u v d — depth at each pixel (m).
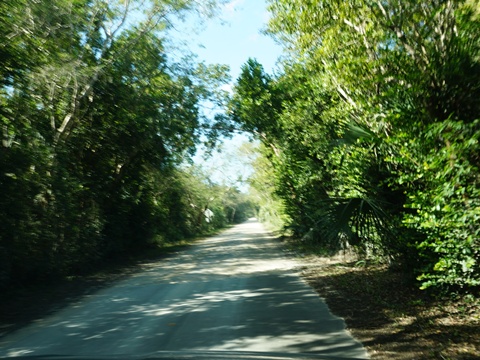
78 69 15.81
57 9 13.98
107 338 6.59
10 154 11.55
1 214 11.10
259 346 5.98
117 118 20.88
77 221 16.50
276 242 29.61
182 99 23.00
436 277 7.61
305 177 18.06
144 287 12.02
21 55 11.93
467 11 7.54
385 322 7.12
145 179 26.31
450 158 6.12
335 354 5.59
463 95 7.38
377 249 12.26
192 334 6.68
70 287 12.71
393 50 8.73
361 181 9.96
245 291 10.56
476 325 6.60
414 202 7.09
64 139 16.92
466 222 6.30
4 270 11.20
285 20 11.70
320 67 12.55
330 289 10.46
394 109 7.77
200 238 45.00
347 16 9.49
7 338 6.87
